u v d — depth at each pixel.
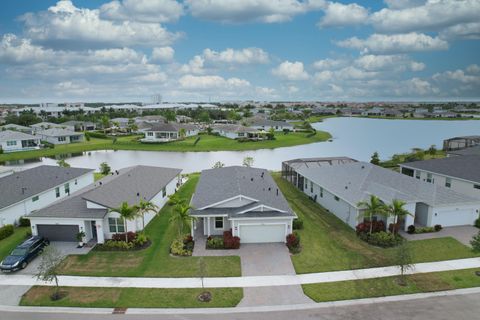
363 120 187.12
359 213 28.75
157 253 25.31
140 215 28.28
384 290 20.23
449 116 198.25
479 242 21.91
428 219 29.23
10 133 81.69
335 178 35.94
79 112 191.88
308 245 26.50
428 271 22.33
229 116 162.62
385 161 59.97
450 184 36.97
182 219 26.72
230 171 37.88
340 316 17.83
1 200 30.38
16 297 19.91
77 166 63.31
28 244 24.73
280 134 111.50
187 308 18.66
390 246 26.02
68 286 20.97
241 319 17.62
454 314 17.86
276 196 30.97
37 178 36.91
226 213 27.50
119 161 68.44
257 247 26.25
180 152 79.94
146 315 18.09
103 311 18.47
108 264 23.66
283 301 19.23
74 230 27.08
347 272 22.41
